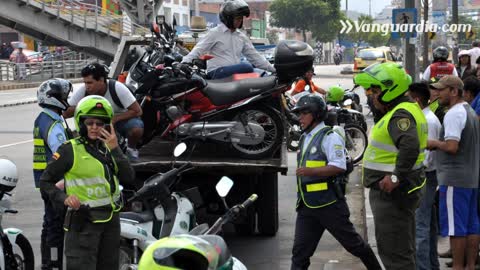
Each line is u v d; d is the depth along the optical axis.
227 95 9.42
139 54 13.27
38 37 45.38
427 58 28.25
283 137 9.57
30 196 13.76
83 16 45.03
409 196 6.82
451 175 7.85
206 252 3.63
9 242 7.29
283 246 10.20
